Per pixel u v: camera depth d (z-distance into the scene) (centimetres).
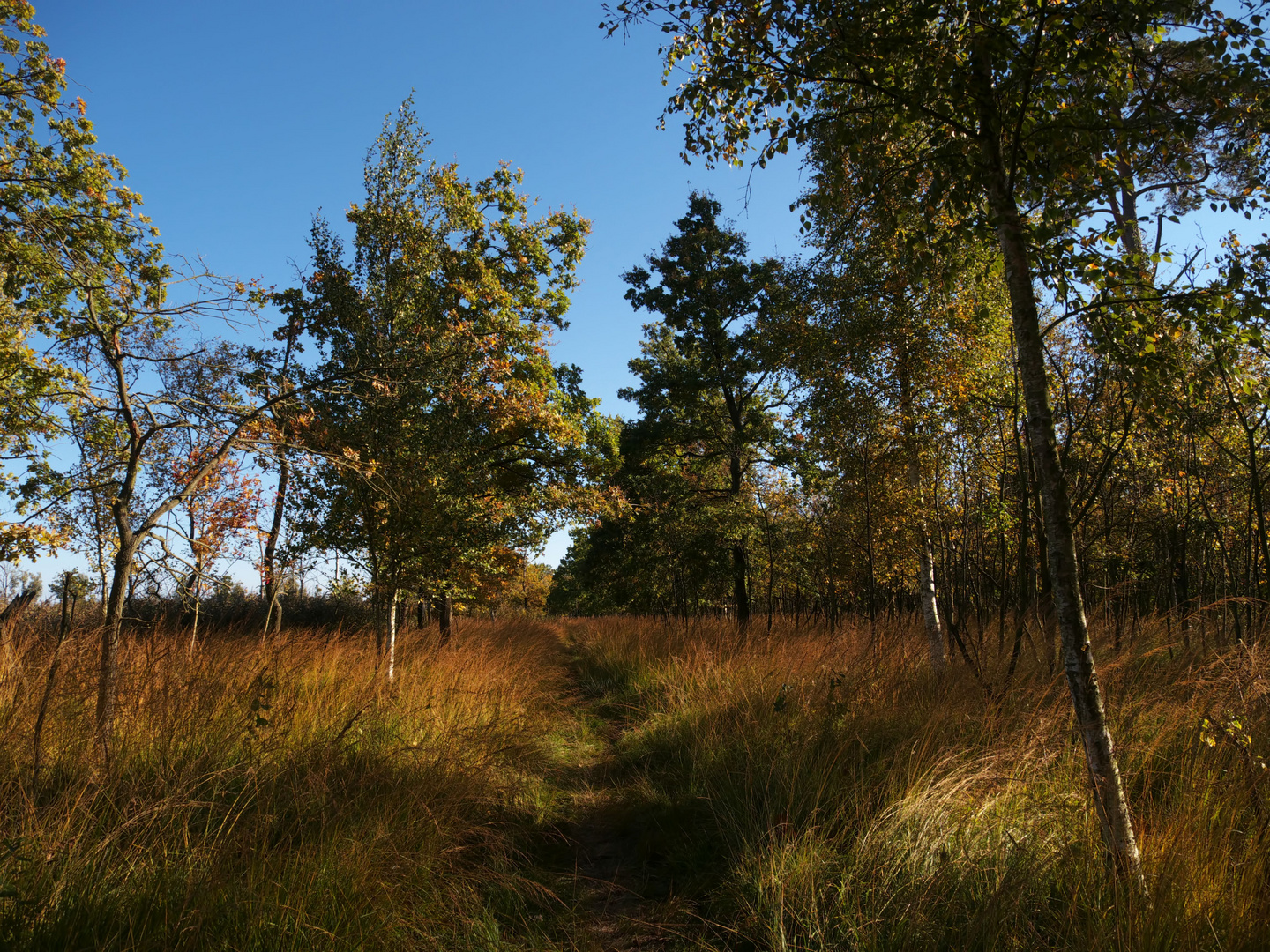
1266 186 368
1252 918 262
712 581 1905
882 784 434
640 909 393
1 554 591
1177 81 348
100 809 367
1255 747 382
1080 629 317
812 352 809
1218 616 751
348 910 317
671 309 1789
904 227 479
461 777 500
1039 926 295
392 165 933
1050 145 362
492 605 1786
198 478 483
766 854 386
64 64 659
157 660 565
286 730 509
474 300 1012
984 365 741
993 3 358
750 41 393
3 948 256
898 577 962
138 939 279
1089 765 312
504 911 375
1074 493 690
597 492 1144
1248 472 734
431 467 834
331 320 837
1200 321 344
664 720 759
